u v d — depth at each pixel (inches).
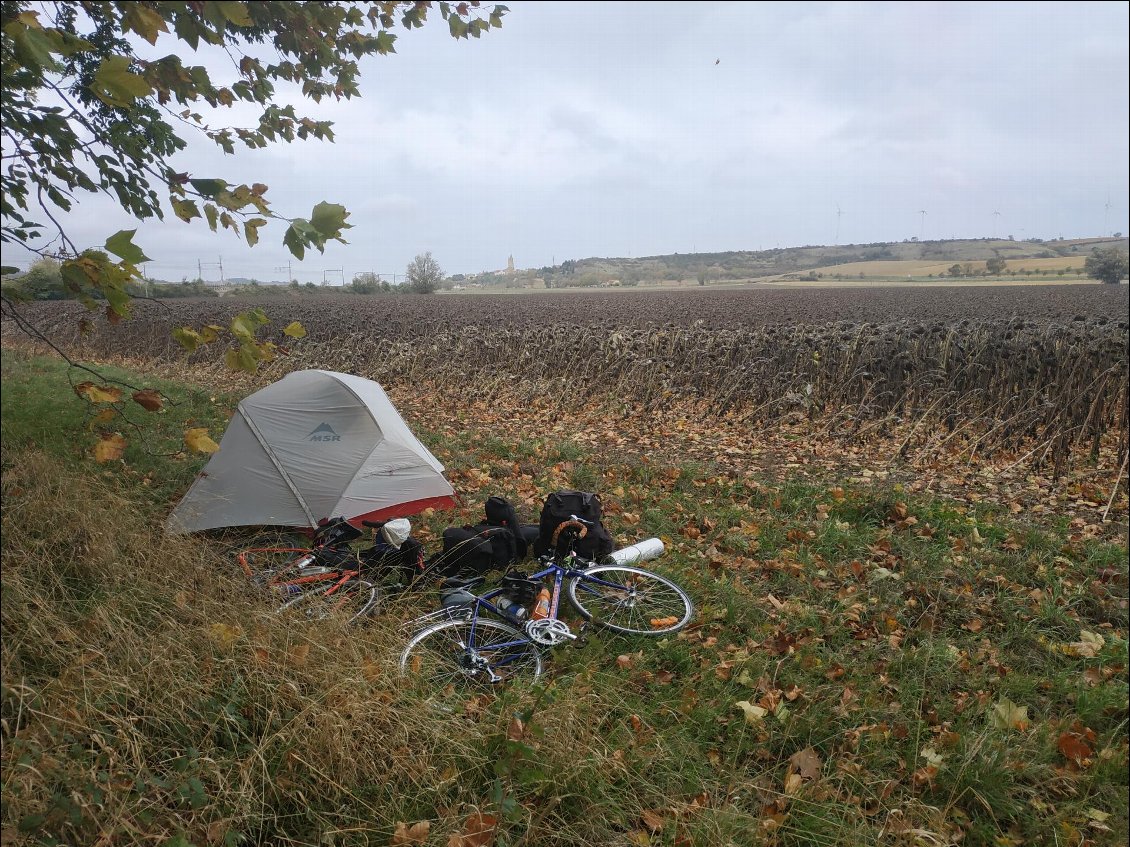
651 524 245.3
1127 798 123.9
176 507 227.1
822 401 422.0
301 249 99.0
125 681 118.0
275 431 238.5
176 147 163.2
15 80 96.9
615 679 149.5
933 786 126.0
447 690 138.3
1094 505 273.3
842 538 229.5
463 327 700.7
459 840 102.0
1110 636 173.6
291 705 120.3
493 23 161.8
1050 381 354.3
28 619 129.8
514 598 169.9
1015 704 148.6
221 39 91.4
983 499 279.7
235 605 145.1
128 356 843.4
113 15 96.5
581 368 519.2
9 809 92.5
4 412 381.4
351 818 106.7
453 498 251.3
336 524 205.5
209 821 102.5
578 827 110.4
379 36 155.8
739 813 115.0
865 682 153.4
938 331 436.5
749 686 150.6
